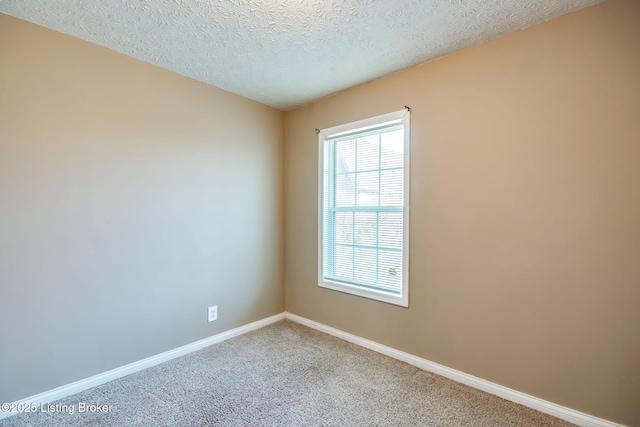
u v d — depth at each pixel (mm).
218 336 2723
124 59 2129
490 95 1946
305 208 3133
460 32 1849
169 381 2086
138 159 2209
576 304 1681
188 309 2510
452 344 2137
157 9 1619
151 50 2066
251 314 3006
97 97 2014
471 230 2039
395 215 2471
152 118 2277
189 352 2506
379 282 2580
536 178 1790
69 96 1904
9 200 1712
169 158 2379
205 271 2623
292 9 1618
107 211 2068
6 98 1696
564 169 1703
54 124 1851
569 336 1704
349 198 2805
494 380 1959
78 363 1955
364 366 2303
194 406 1814
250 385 2039
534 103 1790
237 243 2869
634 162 1520
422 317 2283
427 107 2225
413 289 2326
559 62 1706
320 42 1953
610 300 1589
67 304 1911
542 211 1773
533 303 1812
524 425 1667
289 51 2066
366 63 2232
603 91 1589
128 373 2162
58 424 1649
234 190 2838
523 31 1820
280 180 3275
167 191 2373
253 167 3004
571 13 1667
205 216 2617
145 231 2252
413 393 1960
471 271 2043
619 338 1570
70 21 1742
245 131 2922
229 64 2256
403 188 2369
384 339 2514
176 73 2404
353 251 2773
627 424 1558
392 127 2463
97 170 2021
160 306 2342
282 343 2707
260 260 3082
